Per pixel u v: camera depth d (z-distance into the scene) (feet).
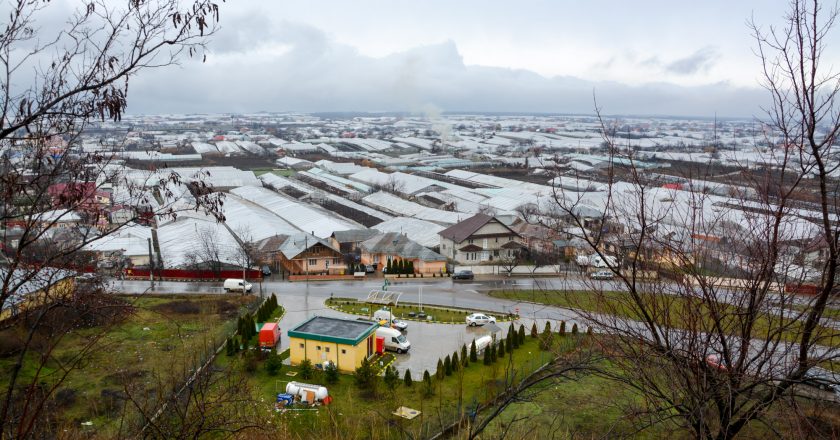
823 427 25.49
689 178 35.24
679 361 26.13
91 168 32.48
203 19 28.99
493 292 144.46
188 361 88.38
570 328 113.39
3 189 28.35
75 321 34.30
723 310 26.91
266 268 164.55
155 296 135.95
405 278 161.48
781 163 25.80
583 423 64.95
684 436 34.65
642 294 28.81
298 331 97.66
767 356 25.64
